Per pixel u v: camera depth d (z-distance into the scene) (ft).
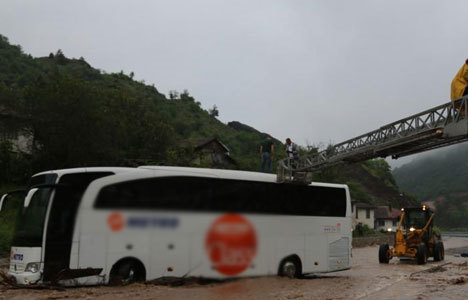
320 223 53.93
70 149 115.24
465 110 42.57
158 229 43.34
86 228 41.24
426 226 78.43
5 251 71.61
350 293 42.24
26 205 41.29
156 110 326.44
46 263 39.88
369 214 250.57
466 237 261.03
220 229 46.09
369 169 422.82
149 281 42.42
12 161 119.96
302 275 54.29
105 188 42.45
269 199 50.19
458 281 51.16
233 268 46.19
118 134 128.88
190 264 44.14
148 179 43.96
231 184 47.80
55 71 135.33
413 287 46.88
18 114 120.78
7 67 372.79
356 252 116.16
